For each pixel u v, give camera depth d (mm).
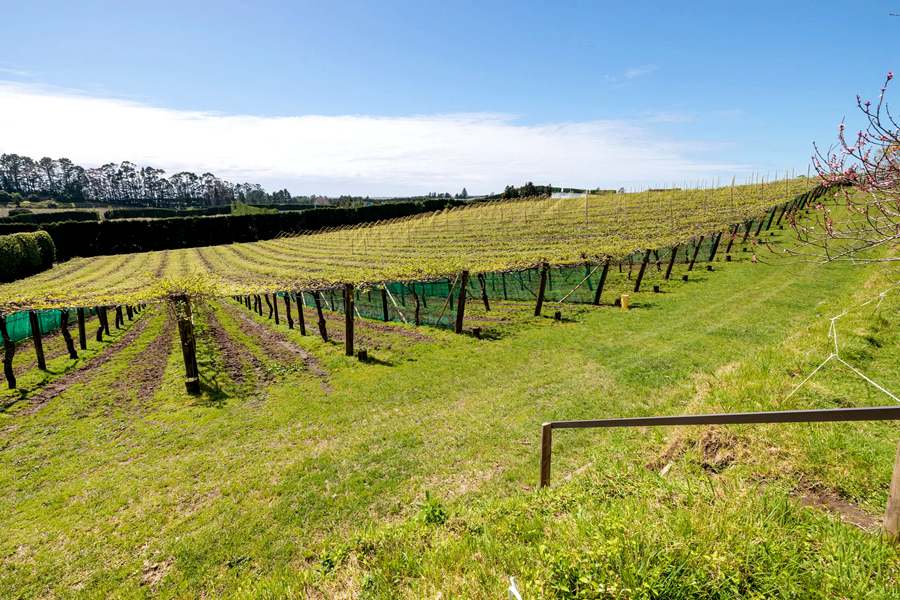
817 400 6008
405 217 83000
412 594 3312
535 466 7672
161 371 15531
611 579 2746
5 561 6238
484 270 21859
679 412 7570
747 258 27547
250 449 9383
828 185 4203
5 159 135750
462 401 11320
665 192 67188
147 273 39719
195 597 5406
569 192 80688
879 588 2504
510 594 2846
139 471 8625
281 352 17922
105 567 6027
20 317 21203
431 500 5109
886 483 4012
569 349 14938
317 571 4184
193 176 161500
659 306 19641
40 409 12062
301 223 82500
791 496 4148
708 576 2727
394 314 23828
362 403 11703
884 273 14250
